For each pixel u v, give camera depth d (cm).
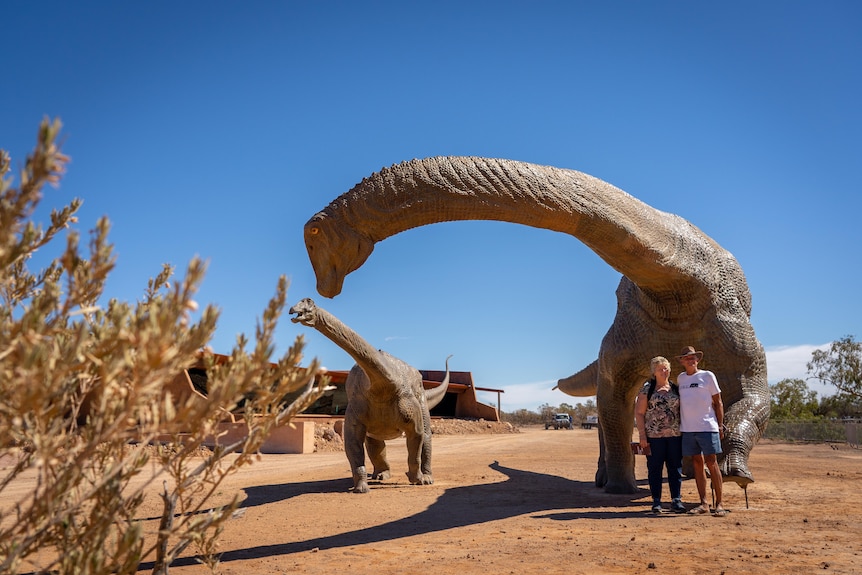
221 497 951
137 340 229
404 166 704
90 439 249
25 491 958
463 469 1426
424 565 516
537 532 653
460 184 702
